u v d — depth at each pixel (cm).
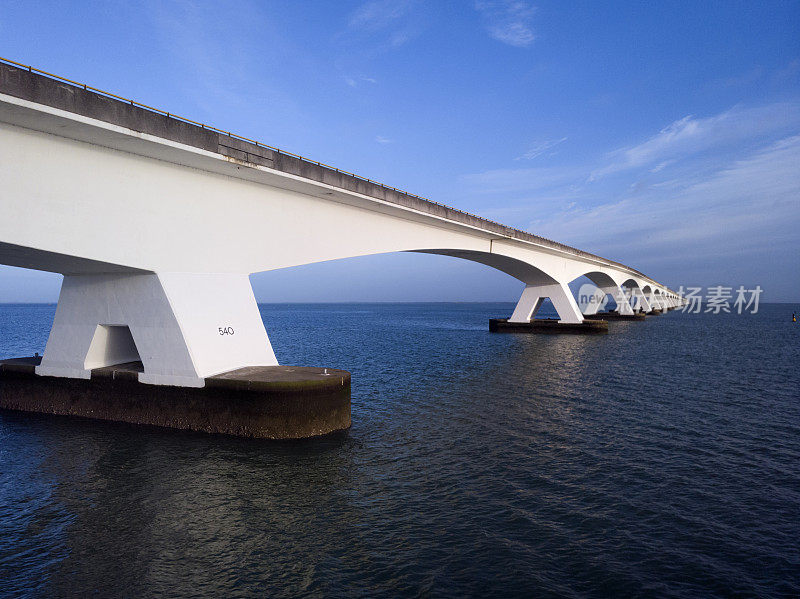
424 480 1240
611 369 3086
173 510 1068
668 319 9938
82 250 1421
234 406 1532
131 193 1523
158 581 816
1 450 1417
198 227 1695
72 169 1398
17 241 1299
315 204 2125
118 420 1684
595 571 850
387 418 1830
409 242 2823
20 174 1302
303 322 9912
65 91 1241
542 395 2286
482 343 4719
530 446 1521
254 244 1875
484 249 3778
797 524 1026
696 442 1580
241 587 800
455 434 1636
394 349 4231
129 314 1667
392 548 920
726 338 5459
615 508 1093
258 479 1229
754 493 1181
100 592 786
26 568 852
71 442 1480
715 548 929
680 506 1106
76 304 1780
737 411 2005
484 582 816
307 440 1520
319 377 1576
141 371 1678
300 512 1061
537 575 836
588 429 1717
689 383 2631
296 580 819
